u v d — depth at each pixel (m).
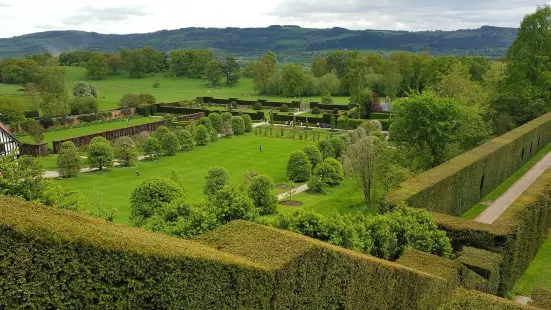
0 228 7.38
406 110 41.56
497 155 41.09
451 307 15.56
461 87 58.97
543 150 58.41
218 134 77.25
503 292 22.66
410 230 21.81
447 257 21.86
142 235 10.37
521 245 24.64
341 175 45.78
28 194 20.44
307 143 70.19
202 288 9.95
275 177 50.22
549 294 20.47
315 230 19.44
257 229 14.09
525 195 28.59
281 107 106.50
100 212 26.61
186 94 145.50
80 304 8.14
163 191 29.56
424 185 28.81
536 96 64.31
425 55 146.25
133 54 195.38
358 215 22.50
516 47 67.94
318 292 13.15
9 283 7.49
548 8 65.00
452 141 42.06
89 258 8.16
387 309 15.95
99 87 161.50
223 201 20.88
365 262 14.60
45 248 7.70
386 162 35.47
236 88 170.38
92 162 50.66
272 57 167.12
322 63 165.62
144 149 57.34
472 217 34.22
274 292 11.65
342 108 107.19
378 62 142.25
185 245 10.72
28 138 72.12
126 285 8.69
